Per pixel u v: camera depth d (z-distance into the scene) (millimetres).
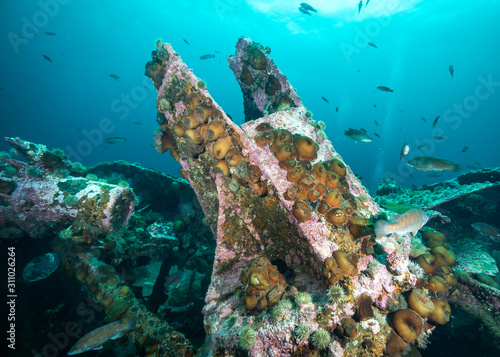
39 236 5504
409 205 6832
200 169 4668
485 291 4766
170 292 6602
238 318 3439
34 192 5273
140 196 8766
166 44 4254
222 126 3861
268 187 3768
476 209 7840
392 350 2998
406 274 3443
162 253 6703
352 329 2816
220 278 4188
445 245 4934
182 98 4148
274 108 6160
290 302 3244
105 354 5117
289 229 3799
